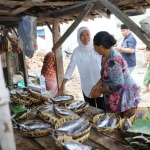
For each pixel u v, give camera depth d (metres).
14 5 2.84
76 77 8.76
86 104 2.37
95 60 3.05
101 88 2.23
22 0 2.64
